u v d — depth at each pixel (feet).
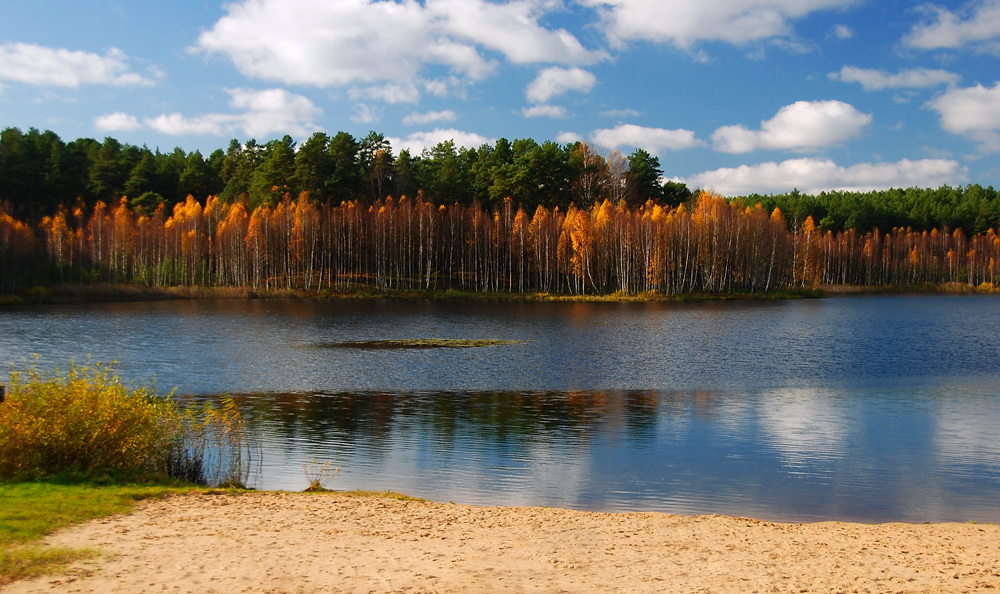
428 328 190.19
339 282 344.69
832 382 107.65
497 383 105.81
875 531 42.11
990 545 38.68
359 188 391.24
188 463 55.98
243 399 93.04
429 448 67.97
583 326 197.77
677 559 35.17
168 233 354.74
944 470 60.95
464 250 371.76
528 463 62.80
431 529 40.88
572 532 40.73
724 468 61.46
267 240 342.85
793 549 37.50
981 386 104.58
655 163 458.91
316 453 66.08
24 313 227.40
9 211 363.35
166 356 132.36
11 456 48.21
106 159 447.01
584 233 339.36
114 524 39.06
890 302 332.39
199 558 33.60
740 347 150.61
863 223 574.97
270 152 444.14
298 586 29.84
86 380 53.16
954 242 526.57
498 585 30.42
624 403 90.89
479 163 440.45
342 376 111.55
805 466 62.13
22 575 29.94
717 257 358.02
